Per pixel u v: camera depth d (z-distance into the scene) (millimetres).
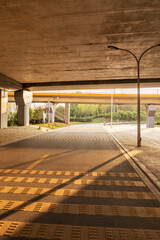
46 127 36562
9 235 2715
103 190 4469
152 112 49094
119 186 4750
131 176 5625
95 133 24531
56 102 59781
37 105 63969
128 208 3547
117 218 3184
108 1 7980
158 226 2949
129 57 16047
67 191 4383
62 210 3453
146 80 25625
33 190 4434
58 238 2648
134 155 9016
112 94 46938
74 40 12352
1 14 9016
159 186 4758
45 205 3650
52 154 9297
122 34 11398
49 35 11547
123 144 13234
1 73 22531
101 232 2789
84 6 8336
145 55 15477
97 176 5609
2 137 17172
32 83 30047
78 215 3275
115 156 8844
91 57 16062
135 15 9133
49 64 18375
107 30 10844
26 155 9008
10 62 17703
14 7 8398
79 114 111438
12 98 52125
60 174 5793
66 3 8117
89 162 7531
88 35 11547
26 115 33344
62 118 77250
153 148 11383
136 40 12359
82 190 4457
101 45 13297
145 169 6418
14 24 10070
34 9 8570
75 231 2816
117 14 9047
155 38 12008
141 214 3322
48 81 28156
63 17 9328
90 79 26141
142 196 4121
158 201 3869
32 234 2740
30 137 18859
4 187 4633
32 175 5672
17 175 5664
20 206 3604
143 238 2652
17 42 12680
